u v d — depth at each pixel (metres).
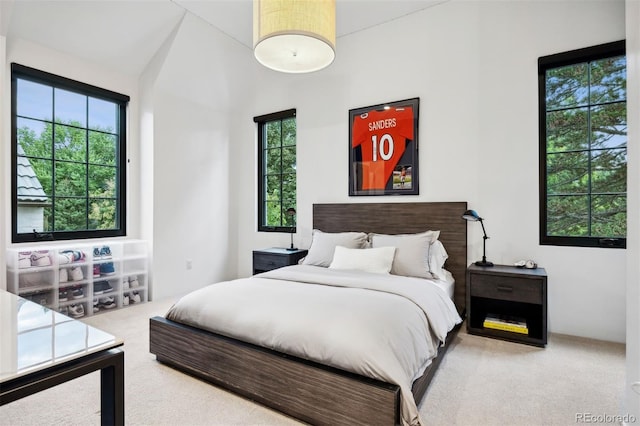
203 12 3.48
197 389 1.92
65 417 1.65
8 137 2.97
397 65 3.56
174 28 3.60
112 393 1.11
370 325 1.66
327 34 2.09
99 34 3.33
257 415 1.68
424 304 2.09
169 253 3.93
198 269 4.27
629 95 1.50
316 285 2.37
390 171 3.59
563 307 2.80
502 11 3.05
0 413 1.67
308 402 1.60
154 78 3.75
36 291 2.89
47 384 0.95
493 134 3.09
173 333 2.12
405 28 3.51
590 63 2.78
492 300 3.09
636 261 1.41
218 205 4.52
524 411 1.70
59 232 3.33
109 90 3.67
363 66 3.76
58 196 3.35
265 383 1.74
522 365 2.21
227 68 4.24
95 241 3.57
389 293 2.17
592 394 1.86
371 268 2.83
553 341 2.63
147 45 3.64
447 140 3.29
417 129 3.43
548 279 2.86
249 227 4.71
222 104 4.53
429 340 1.92
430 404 1.76
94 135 3.63
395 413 1.37
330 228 3.93
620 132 2.67
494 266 2.90
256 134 4.66
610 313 2.64
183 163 4.08
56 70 3.25
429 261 2.91
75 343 1.13
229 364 1.87
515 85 2.99
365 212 3.69
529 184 2.94
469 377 2.05
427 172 3.40
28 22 2.95
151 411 1.70
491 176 3.09
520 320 2.75
